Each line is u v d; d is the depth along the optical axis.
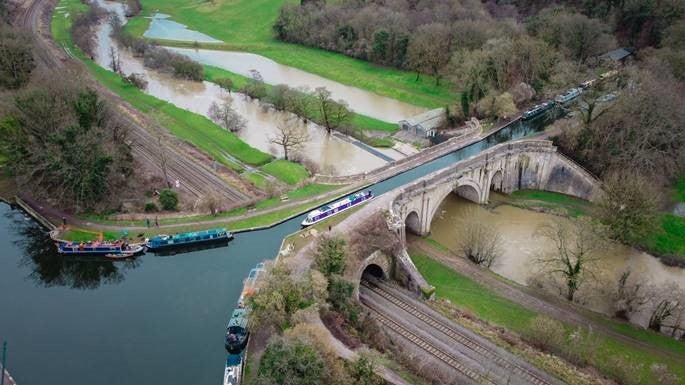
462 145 185.00
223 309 123.06
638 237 145.50
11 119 154.12
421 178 147.50
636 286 123.31
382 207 136.00
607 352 112.50
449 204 169.62
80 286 136.25
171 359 110.81
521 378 103.69
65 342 116.31
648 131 160.62
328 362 91.56
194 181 170.12
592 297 129.50
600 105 180.88
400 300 124.12
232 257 137.62
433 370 101.06
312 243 127.69
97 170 151.38
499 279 134.00
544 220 159.75
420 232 152.75
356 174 166.38
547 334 111.12
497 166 167.25
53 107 159.38
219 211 152.00
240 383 99.88
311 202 153.75
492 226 158.00
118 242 141.00
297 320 98.75
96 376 107.56
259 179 172.75
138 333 118.06
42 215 154.12
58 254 141.62
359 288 124.50
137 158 182.25
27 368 109.62
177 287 130.62
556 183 173.75
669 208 157.50
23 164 155.75
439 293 128.25
